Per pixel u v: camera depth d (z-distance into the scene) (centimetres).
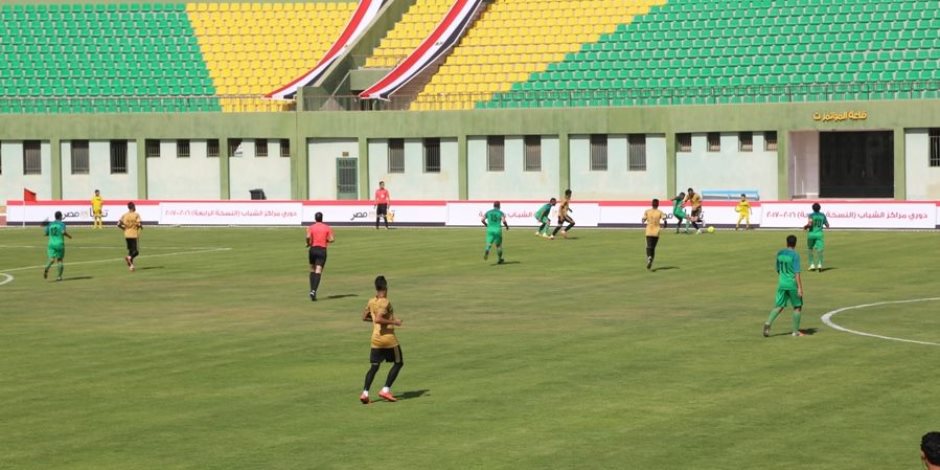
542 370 4106
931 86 11119
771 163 11362
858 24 12281
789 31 12456
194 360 4400
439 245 9075
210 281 6962
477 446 3088
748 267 7244
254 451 3070
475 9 13562
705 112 11450
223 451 3075
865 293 6022
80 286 6831
